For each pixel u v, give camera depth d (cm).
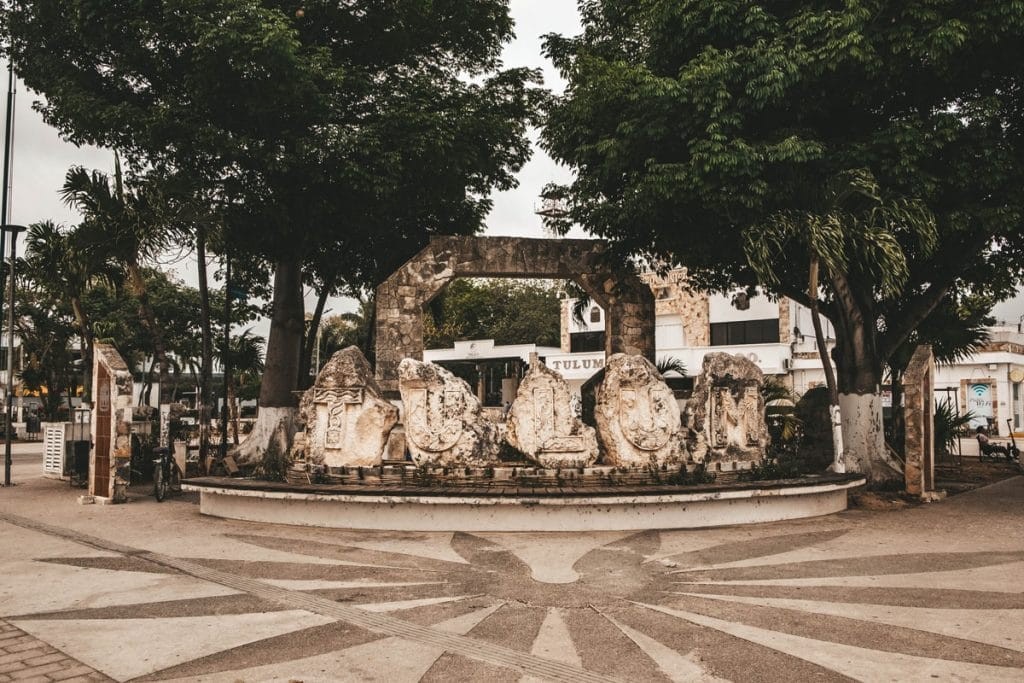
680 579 756
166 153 1558
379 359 1592
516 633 582
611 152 1298
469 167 1708
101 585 725
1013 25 1062
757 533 1005
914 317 1480
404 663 513
